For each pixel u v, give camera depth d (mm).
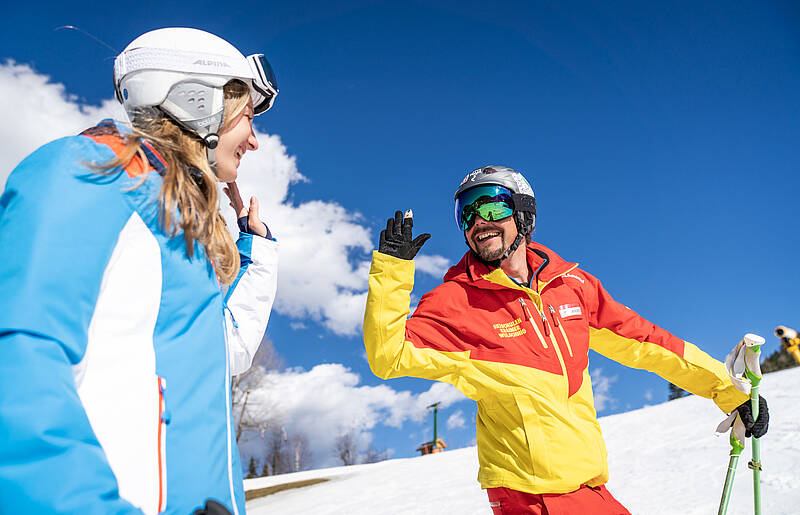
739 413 2623
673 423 12133
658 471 8086
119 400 898
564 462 2268
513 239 2531
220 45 1283
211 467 978
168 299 1003
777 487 5898
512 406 2326
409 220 2248
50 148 922
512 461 2305
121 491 861
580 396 2412
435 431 32281
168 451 929
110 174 946
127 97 1221
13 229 820
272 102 1437
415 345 2324
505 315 2436
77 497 709
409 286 2221
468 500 8773
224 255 1234
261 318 1695
